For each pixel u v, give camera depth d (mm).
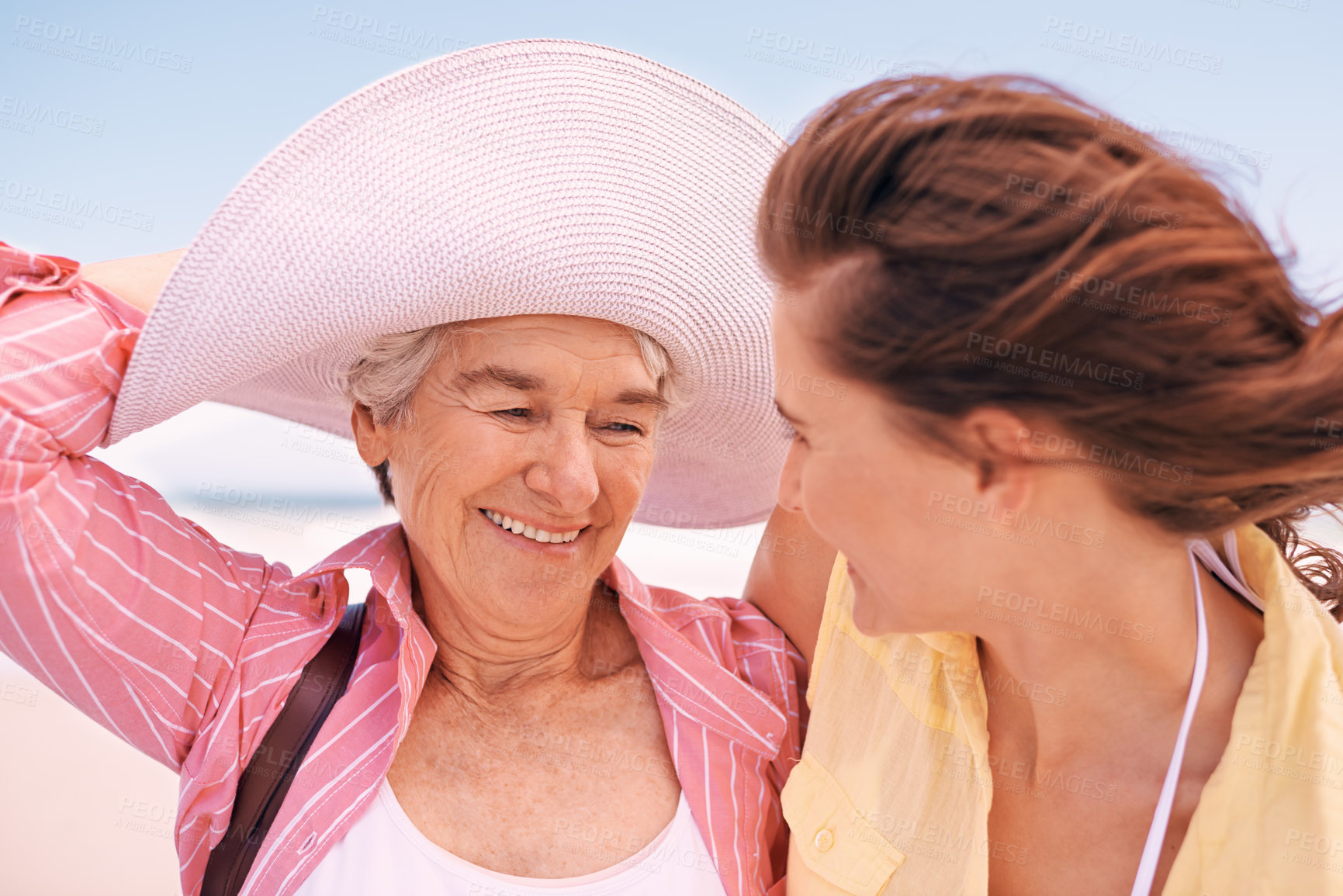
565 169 1210
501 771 1344
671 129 1278
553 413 1281
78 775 3059
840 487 892
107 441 1268
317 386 1512
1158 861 874
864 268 823
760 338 1474
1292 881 734
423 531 1334
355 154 1157
